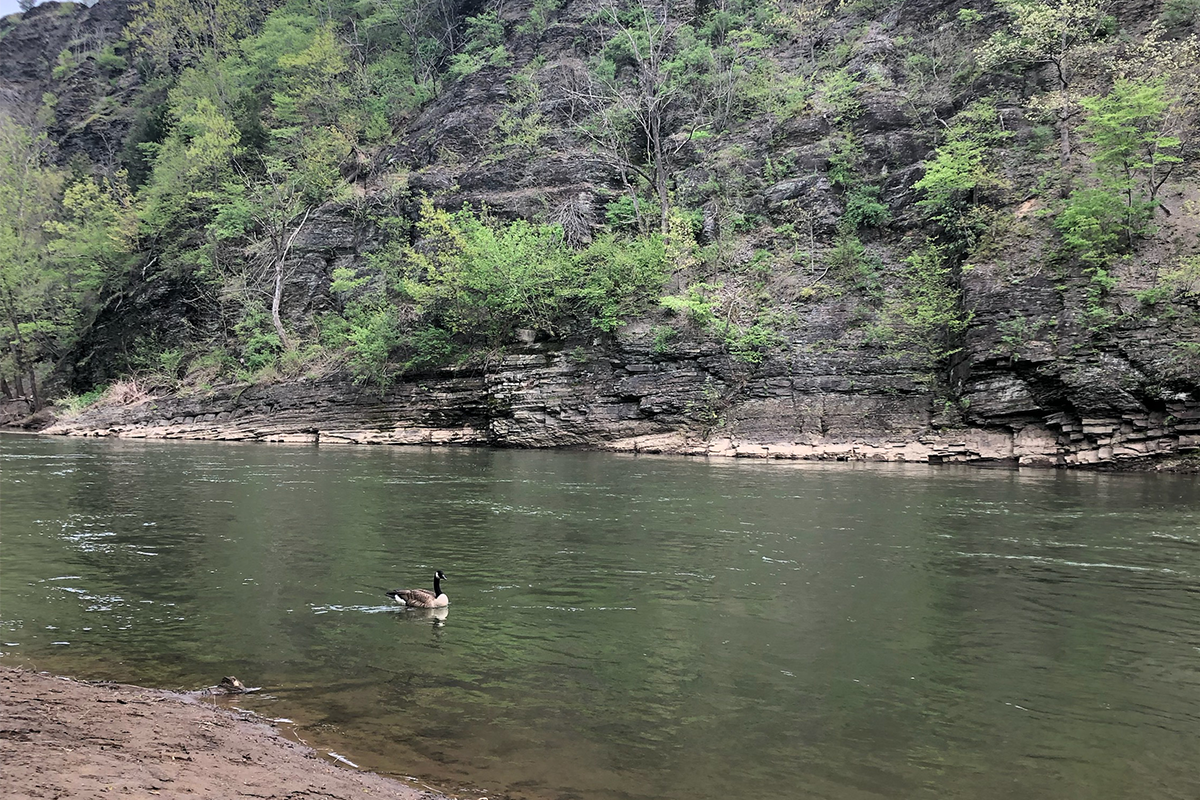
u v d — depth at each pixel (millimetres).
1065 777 5367
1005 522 14789
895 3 42656
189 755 4988
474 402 34469
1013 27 34250
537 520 15094
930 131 34781
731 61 44656
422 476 22172
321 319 44531
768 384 29562
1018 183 30312
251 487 19828
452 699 6668
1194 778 5359
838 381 28766
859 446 27250
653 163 41750
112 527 14391
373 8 61500
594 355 32438
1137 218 26594
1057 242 27266
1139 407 23516
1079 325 24969
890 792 5133
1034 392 25328
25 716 5426
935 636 8414
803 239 34375
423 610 9297
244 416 40344
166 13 72250
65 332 55719
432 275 36094
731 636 8406
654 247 33562
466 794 4969
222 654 7758
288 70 57969
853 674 7316
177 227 53250
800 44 44062
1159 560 11805
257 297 46281
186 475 22516
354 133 53375
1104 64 32250
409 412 36031
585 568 11352
